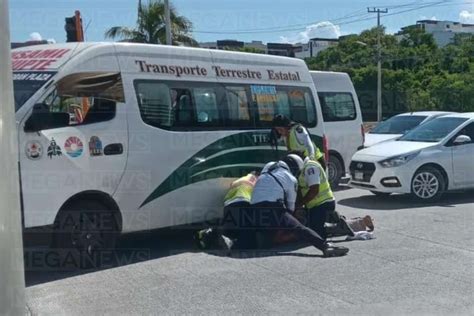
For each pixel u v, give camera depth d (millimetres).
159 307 6027
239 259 7859
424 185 11766
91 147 7363
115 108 7668
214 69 8938
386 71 50625
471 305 6000
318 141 10570
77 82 7367
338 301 6133
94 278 7094
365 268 7324
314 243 8008
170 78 8312
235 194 8492
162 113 8172
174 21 28766
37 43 8516
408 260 7656
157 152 8062
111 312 5918
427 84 49250
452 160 11914
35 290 6656
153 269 7430
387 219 10195
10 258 4676
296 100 10273
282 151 9523
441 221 9984
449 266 7379
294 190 8383
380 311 5840
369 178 11906
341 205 11625
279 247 8492
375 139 16281
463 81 47312
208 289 6582
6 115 4652
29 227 6805
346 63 55719
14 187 4723
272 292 6441
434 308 5914
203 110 8695
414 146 11984
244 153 9133
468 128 12297
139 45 8039
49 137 6953
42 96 7004
